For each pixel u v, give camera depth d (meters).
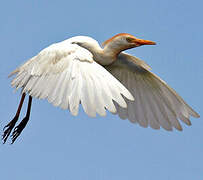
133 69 14.20
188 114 13.86
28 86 11.78
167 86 13.90
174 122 14.20
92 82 10.95
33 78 11.81
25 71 12.36
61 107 10.88
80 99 10.76
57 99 11.02
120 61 14.04
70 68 11.38
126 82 14.49
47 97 11.22
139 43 13.23
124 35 13.28
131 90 14.54
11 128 14.27
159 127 14.43
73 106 10.68
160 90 14.17
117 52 13.39
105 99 10.70
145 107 14.49
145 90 14.41
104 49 13.37
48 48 12.18
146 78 14.25
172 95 13.95
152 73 13.99
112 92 10.82
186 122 13.95
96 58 13.37
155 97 14.32
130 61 14.02
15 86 12.36
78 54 11.63
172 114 14.16
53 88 11.27
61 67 11.49
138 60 13.91
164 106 14.24
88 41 13.28
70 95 10.86
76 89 10.91
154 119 14.45
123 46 13.30
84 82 10.97
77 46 11.95
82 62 11.46
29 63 12.45
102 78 11.03
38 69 11.84
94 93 10.77
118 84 11.00
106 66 14.00
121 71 14.32
